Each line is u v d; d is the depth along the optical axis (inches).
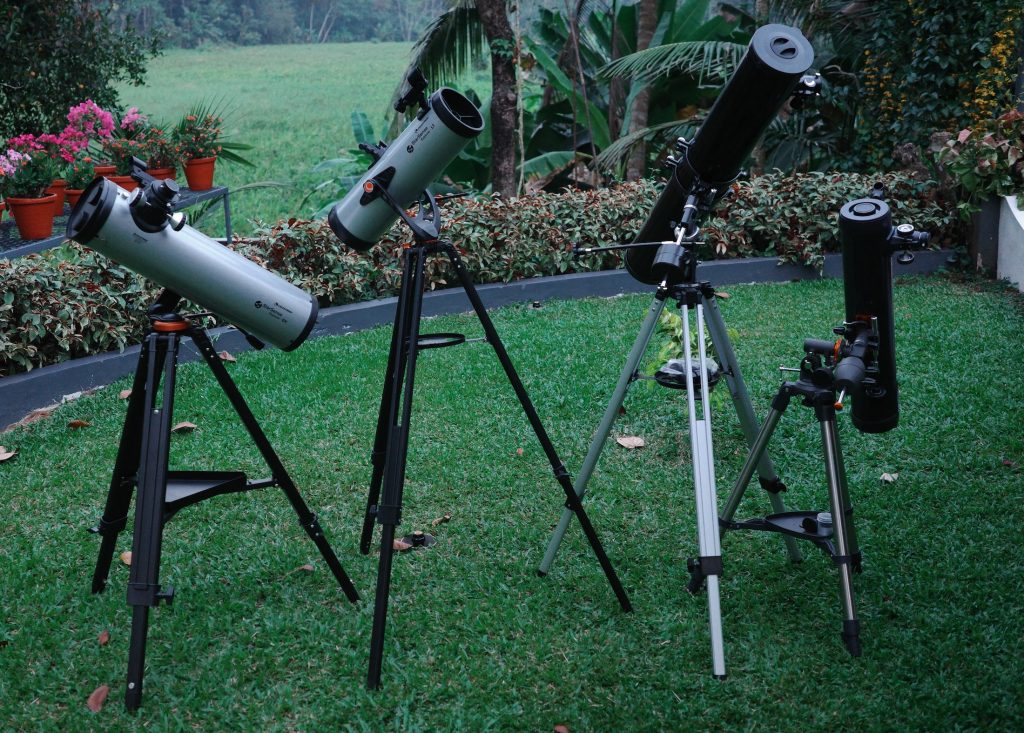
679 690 102.7
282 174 747.4
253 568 128.2
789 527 114.7
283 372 208.1
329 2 2172.7
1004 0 293.7
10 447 169.2
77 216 100.1
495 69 374.3
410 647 111.0
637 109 390.0
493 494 150.7
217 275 105.4
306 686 103.6
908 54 326.0
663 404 185.8
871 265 106.2
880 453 161.2
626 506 146.9
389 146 114.0
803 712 98.0
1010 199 276.2
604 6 441.1
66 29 364.2
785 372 203.3
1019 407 176.7
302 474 157.8
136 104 1117.1
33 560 129.2
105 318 213.2
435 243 110.7
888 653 107.3
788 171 382.9
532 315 258.5
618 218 290.4
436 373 207.0
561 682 104.0
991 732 93.6
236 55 1760.6
